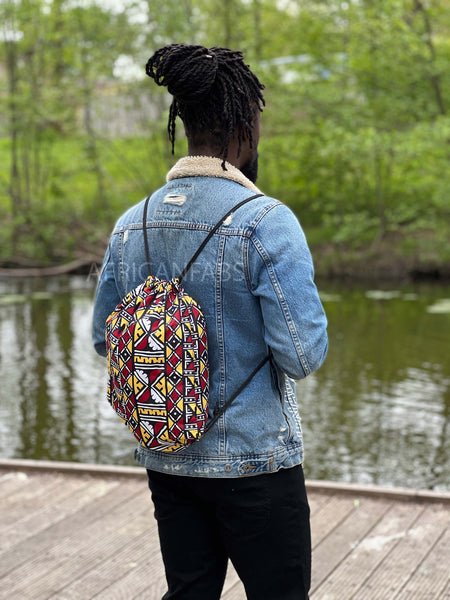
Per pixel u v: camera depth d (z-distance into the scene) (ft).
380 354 26.66
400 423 19.10
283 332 4.57
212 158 4.97
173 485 5.12
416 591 7.91
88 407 20.89
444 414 19.74
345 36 49.98
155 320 4.63
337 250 52.06
